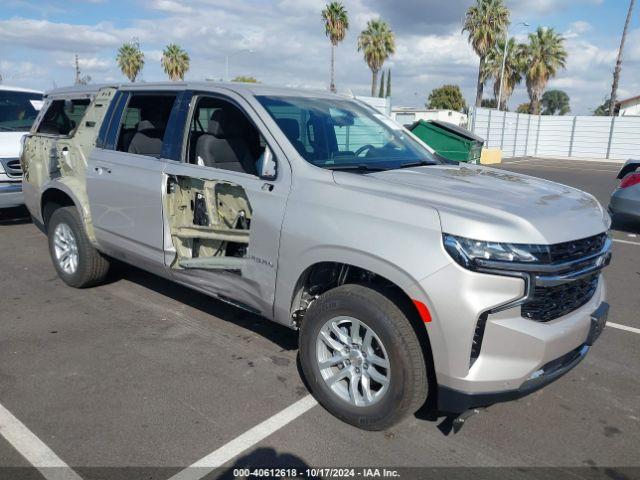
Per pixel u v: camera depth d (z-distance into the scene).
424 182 3.45
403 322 3.00
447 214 2.88
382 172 3.69
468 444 3.22
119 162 4.79
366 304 3.09
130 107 4.97
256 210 3.67
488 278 2.76
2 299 5.41
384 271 2.99
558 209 3.15
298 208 3.44
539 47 42.22
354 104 4.77
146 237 4.58
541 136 38.84
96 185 5.02
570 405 3.69
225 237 4.00
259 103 3.96
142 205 4.54
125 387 3.77
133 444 3.15
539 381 2.93
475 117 29.08
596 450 3.20
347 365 3.32
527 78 43.44
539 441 3.27
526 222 2.87
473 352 2.84
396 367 3.01
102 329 4.72
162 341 4.50
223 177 3.91
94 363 4.10
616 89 38.31
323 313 3.32
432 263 2.83
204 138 4.31
